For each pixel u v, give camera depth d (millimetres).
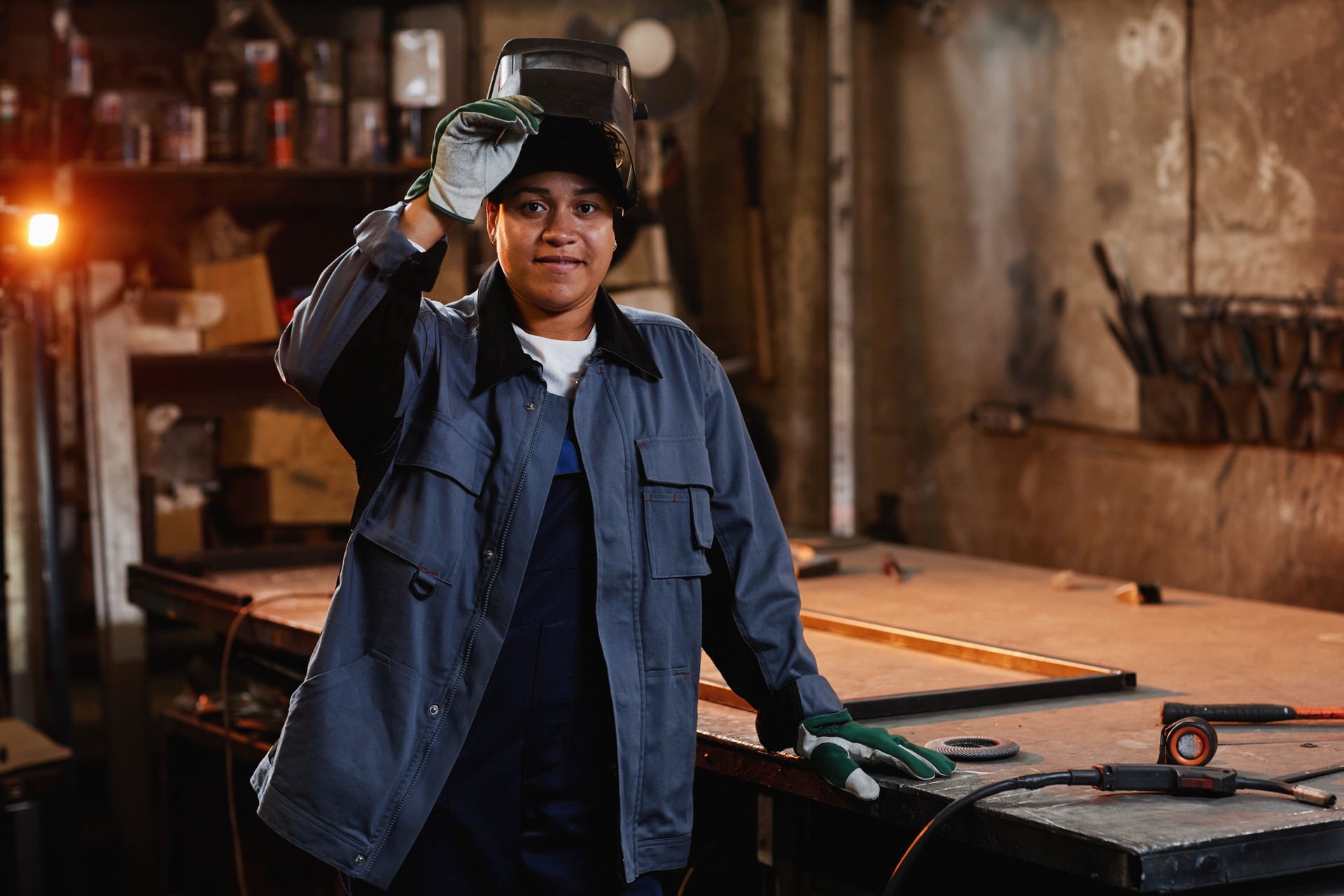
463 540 1501
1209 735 1505
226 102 4242
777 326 5000
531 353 1577
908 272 4840
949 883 1857
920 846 1389
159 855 3797
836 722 1585
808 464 5035
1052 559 4281
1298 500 3445
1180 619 2547
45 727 4105
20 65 4348
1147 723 1767
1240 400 3582
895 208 4879
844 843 1926
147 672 4027
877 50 4898
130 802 3977
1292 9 3416
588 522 1557
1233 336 3592
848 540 3699
